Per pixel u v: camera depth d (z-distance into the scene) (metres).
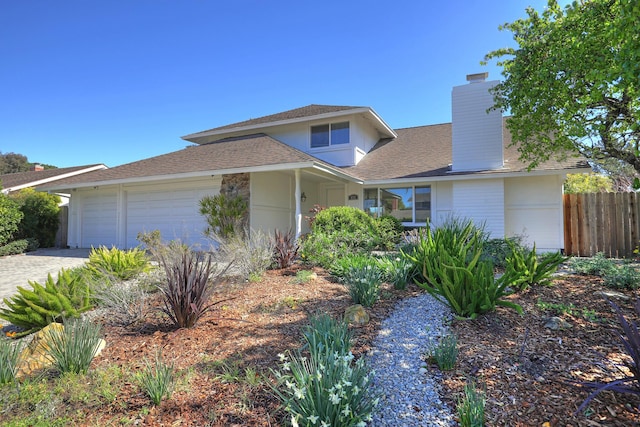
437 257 5.59
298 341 3.67
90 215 15.04
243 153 12.69
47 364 3.25
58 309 4.69
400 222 12.48
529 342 3.58
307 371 2.57
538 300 4.82
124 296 4.73
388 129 17.17
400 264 6.12
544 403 2.57
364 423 2.21
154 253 6.05
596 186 18.56
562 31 6.68
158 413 2.55
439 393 2.76
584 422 2.35
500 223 11.55
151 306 4.95
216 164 11.80
